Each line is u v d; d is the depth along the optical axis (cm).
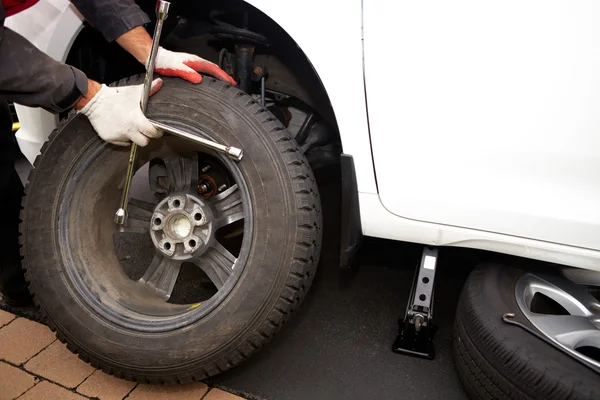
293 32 136
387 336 183
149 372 147
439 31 123
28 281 157
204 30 182
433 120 131
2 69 120
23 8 145
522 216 133
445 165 135
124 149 157
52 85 128
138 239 242
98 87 144
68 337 153
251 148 141
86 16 146
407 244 238
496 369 134
